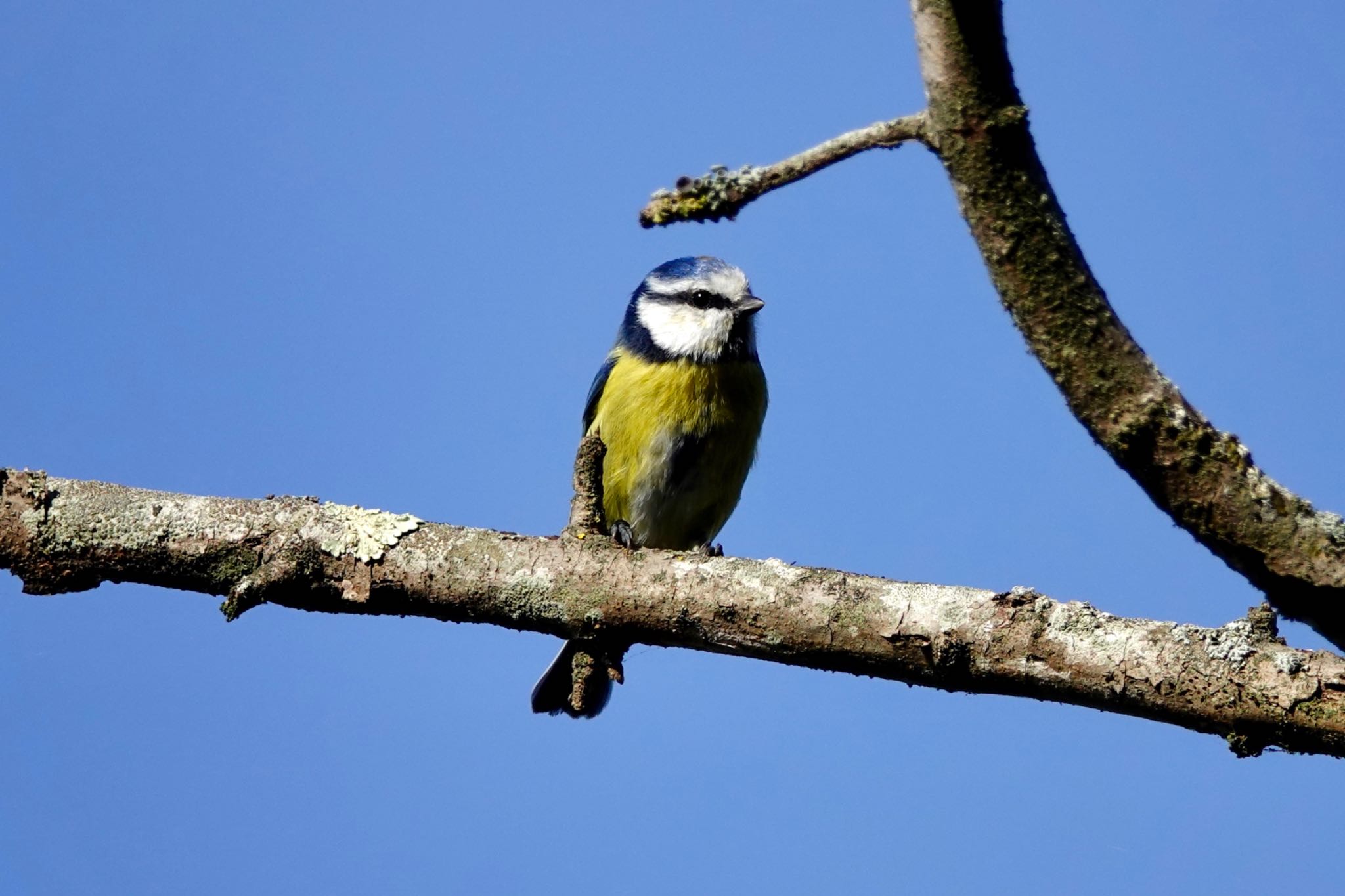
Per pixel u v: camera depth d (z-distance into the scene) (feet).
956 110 18.80
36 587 27.35
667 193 20.98
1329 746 22.35
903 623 24.99
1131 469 20.83
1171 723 23.68
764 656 26.21
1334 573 20.15
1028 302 19.94
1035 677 24.20
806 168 20.43
